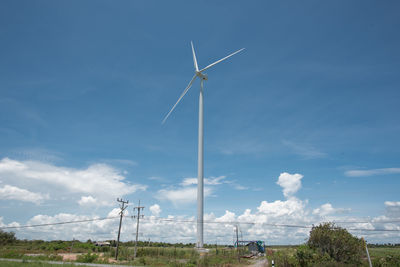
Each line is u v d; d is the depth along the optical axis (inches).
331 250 1355.8
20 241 4648.1
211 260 1958.7
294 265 1304.1
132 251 2674.7
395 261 1358.3
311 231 1441.9
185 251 2652.6
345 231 1398.9
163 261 1953.7
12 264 1359.5
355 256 1323.8
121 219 2292.1
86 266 1369.3
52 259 1907.0
